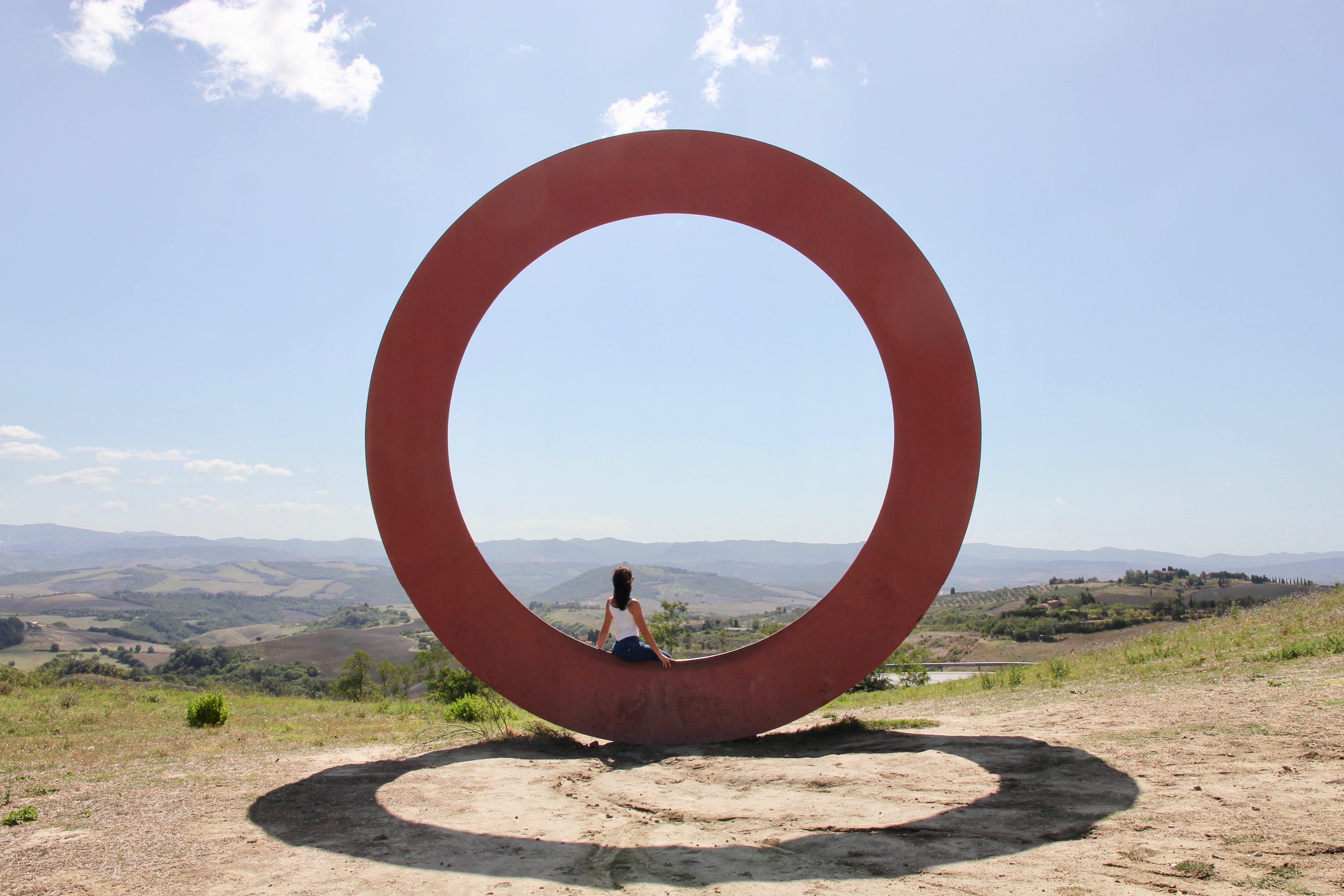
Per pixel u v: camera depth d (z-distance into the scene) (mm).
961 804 3590
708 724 5824
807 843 3090
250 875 2752
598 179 5965
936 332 5777
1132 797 3445
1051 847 2875
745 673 5863
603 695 5832
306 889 2604
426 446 5738
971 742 5059
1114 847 2811
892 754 4867
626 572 6125
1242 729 4453
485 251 5863
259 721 8312
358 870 2803
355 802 3910
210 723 7625
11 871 2797
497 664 5766
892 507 5777
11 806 3840
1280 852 2596
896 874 2662
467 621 5742
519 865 2857
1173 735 4559
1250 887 2336
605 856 2973
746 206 5969
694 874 2723
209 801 3916
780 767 4621
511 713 7812
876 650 5750
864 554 5816
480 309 5855
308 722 8164
